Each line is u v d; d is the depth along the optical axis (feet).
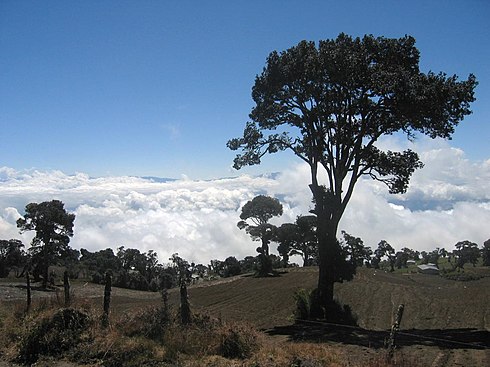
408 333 78.13
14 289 171.53
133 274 252.62
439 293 141.18
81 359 43.04
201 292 180.55
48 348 44.75
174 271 216.13
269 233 310.04
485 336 73.77
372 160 104.88
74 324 47.62
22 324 48.83
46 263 207.10
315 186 105.70
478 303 116.88
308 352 46.32
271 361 42.65
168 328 48.80
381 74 91.04
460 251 350.64
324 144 103.04
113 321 49.90
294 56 100.17
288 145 110.42
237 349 45.91
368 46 97.50
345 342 66.23
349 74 92.89
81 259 313.32
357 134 102.68
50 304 54.39
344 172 103.50
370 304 122.42
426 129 98.99
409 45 96.84
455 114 93.30
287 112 107.45
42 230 211.20
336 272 100.17
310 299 100.01
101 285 237.04
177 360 42.83
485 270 315.37
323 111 101.40
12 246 270.46
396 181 106.83
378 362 42.57
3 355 44.01
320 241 102.78
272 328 86.38
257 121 109.19
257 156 113.09
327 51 94.07
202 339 47.19
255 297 149.69
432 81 91.45
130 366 41.27
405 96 89.81
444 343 65.77
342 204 104.06
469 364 52.85
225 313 113.19
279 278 217.56
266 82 102.68
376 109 98.27
